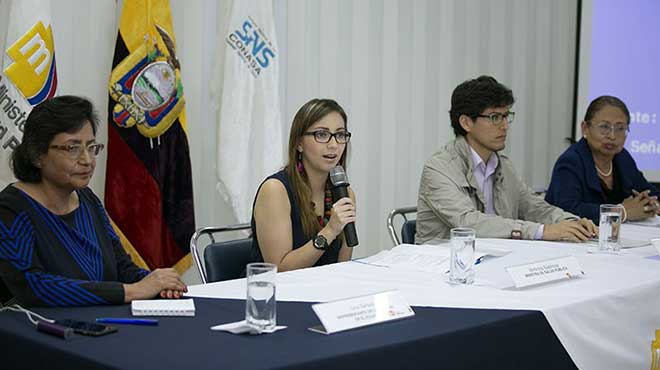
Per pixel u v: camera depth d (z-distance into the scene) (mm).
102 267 1884
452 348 1392
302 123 2324
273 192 2303
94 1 3242
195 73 3529
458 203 2760
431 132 4605
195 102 3541
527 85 5055
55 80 2930
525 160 5094
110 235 1994
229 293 1719
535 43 5078
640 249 2473
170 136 3238
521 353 1532
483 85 2848
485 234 2689
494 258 2221
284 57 3902
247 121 3412
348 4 4152
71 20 3205
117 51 3074
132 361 1171
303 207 2338
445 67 4621
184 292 1695
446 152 2920
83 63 3244
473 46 4754
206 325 1416
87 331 1335
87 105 1831
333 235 2223
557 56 5199
